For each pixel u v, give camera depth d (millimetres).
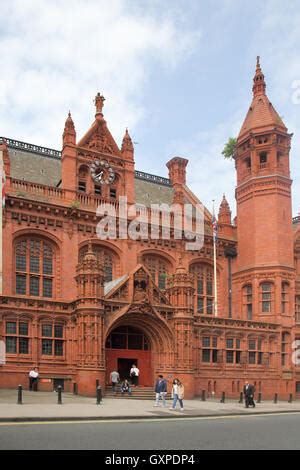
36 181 50938
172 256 54156
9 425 22797
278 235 55312
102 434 20781
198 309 55438
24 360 40375
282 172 56938
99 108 53125
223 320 50281
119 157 52719
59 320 42438
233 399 48156
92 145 51750
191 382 44219
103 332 41031
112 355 45031
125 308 42438
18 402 31141
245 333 51375
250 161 58344
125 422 25828
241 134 59375
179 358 44344
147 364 45969
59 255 47531
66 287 47094
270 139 56938
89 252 41938
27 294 45594
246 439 20719
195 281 55844
